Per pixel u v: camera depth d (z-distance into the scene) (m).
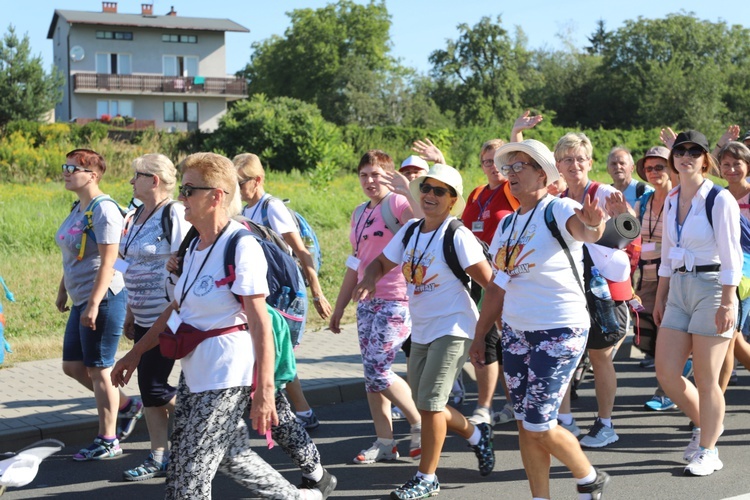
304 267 6.64
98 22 66.31
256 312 4.12
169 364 5.84
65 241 6.20
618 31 90.44
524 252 4.59
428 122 74.94
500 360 6.70
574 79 92.31
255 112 47.69
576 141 6.56
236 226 4.27
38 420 6.85
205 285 4.16
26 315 11.30
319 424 7.29
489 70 91.50
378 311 6.01
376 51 87.25
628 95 86.25
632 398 7.95
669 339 5.86
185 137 48.19
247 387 4.19
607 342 6.26
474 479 5.82
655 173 7.92
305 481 5.04
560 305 4.55
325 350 9.59
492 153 6.96
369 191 6.42
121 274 6.20
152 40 69.00
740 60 92.81
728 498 5.31
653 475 5.79
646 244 7.96
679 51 89.00
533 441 4.67
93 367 6.23
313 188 27.86
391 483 5.76
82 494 5.62
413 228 5.43
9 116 57.78
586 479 4.64
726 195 5.59
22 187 30.91
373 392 6.18
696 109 81.50
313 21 86.12
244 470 4.37
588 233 4.36
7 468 4.04
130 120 64.44
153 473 5.90
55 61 76.06
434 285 5.22
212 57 70.44
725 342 5.68
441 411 5.29
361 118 75.00
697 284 5.68
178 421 4.26
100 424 6.35
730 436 6.65
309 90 87.19
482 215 7.02
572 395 7.88
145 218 5.92
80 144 43.81
